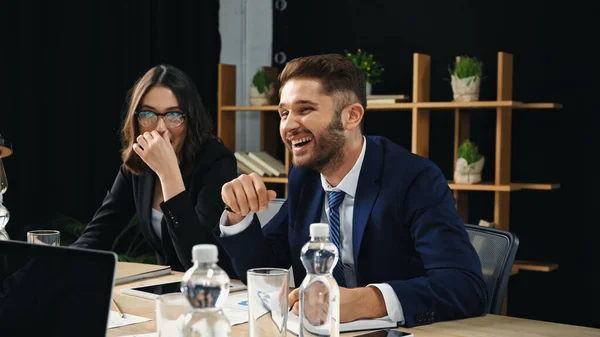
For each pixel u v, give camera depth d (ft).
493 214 19.63
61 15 18.15
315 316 5.32
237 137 23.24
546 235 18.93
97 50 18.99
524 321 7.20
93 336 4.79
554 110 18.74
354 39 21.70
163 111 11.40
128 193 12.30
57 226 17.94
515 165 19.29
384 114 21.11
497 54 19.53
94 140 18.99
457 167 18.26
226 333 4.35
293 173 9.13
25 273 5.21
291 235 8.86
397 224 8.21
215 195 11.12
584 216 18.40
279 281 5.36
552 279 18.84
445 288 7.22
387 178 8.33
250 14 22.95
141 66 19.94
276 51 22.89
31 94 17.56
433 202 8.09
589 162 18.33
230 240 8.38
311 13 22.40
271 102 21.50
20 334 5.13
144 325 6.81
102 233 12.15
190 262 9.56
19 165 17.48
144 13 19.97
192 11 21.40
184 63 21.29
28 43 17.46
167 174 9.87
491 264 8.75
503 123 17.87
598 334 6.64
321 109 7.81
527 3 19.06
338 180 8.39
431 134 20.38
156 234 11.69
